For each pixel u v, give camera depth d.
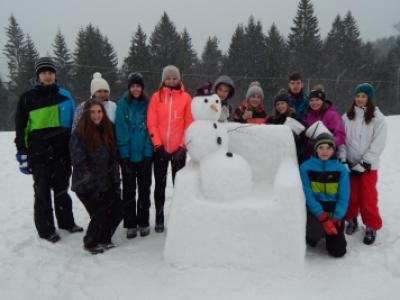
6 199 5.43
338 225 3.13
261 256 2.90
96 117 3.24
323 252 3.31
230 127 3.55
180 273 2.92
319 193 3.22
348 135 3.63
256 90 4.28
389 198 4.89
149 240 3.66
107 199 3.45
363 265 3.03
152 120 3.54
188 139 3.20
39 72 3.58
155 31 25.88
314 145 3.24
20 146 3.60
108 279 2.92
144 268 3.06
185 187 3.01
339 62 29.67
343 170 3.19
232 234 2.93
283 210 2.86
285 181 2.92
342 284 2.74
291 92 4.26
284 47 29.44
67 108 3.70
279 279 2.80
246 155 3.53
